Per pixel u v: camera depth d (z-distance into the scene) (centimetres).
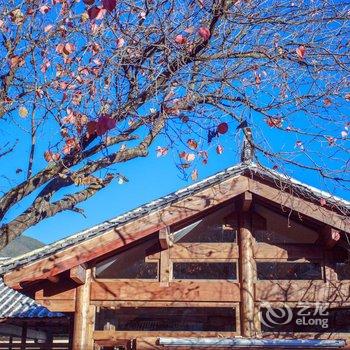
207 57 670
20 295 1316
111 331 884
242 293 893
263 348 839
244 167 900
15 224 582
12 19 641
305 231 930
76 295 893
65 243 877
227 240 962
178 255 917
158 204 882
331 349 846
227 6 642
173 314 1044
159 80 654
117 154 633
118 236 857
